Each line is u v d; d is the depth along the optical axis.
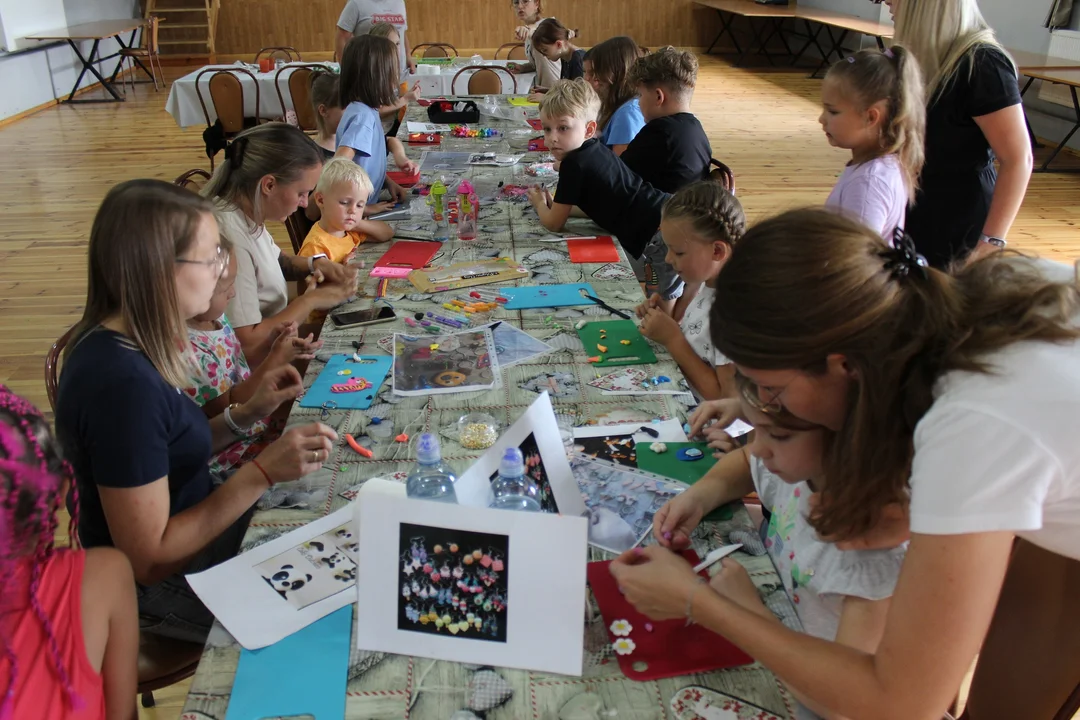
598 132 4.00
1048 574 1.08
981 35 2.16
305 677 0.99
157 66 10.73
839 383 0.82
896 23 2.29
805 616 1.06
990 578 0.75
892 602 0.79
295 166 2.00
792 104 8.70
